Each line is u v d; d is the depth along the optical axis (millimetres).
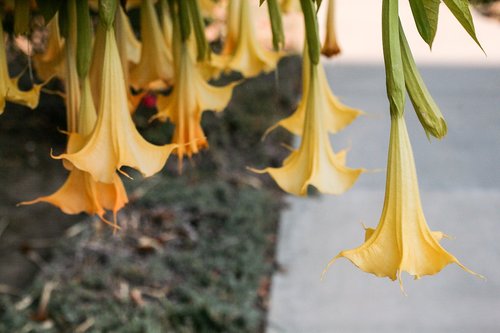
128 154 1028
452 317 3777
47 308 3596
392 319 3752
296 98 6531
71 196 1114
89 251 4156
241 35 1647
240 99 6270
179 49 1329
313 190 5051
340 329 3670
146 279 3908
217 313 3531
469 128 6234
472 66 7816
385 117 6352
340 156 1269
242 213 4566
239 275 4004
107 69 1039
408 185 943
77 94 1258
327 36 1685
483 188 5254
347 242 4508
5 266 4113
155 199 4703
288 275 4133
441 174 5445
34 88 1218
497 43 8703
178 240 4340
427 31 917
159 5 1587
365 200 5004
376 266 915
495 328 3697
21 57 3049
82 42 1106
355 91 6926
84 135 1116
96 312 3605
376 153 5746
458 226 4723
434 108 925
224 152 5531
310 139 1210
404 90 931
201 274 3945
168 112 1346
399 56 923
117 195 1094
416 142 5953
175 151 1331
